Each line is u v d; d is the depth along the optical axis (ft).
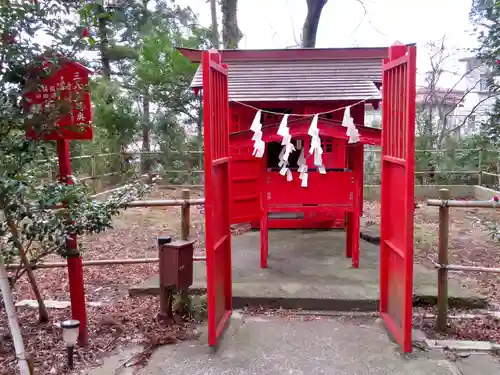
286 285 13.00
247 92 16.98
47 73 8.21
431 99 36.65
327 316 11.64
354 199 14.51
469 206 10.32
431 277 13.93
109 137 31.01
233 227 21.04
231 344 10.10
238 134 13.14
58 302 12.65
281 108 18.42
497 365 9.16
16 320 7.96
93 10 8.58
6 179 7.34
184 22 34.65
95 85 25.73
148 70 31.60
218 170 10.40
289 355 9.60
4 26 7.65
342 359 9.42
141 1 17.51
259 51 18.67
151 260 12.16
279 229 20.36
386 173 11.03
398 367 9.08
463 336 10.46
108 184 30.78
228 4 35.58
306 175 14.03
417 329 10.84
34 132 8.27
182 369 9.08
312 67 18.31
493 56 20.98
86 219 8.86
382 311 11.34
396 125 10.28
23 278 14.85
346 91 16.76
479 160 31.04
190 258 10.98
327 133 13.17
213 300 9.75
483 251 18.02
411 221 9.34
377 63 18.40
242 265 15.11
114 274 15.28
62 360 9.38
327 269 14.61
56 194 8.22
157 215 25.40
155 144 34.55
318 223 20.30
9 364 9.18
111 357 9.57
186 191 11.45
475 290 13.56
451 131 33.88
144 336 10.46
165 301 10.96
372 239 18.54
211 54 9.60
